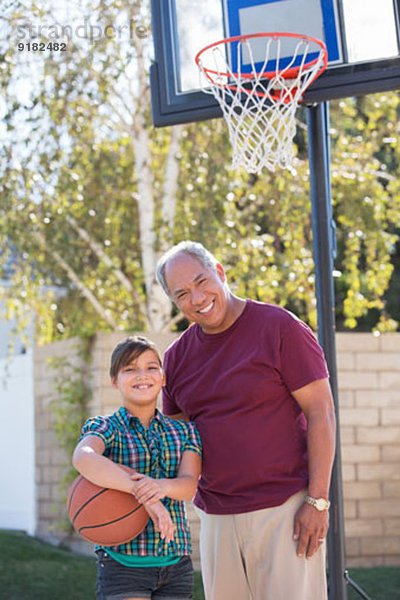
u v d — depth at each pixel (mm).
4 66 9492
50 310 11469
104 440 3855
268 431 3906
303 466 3953
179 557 3887
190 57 5043
